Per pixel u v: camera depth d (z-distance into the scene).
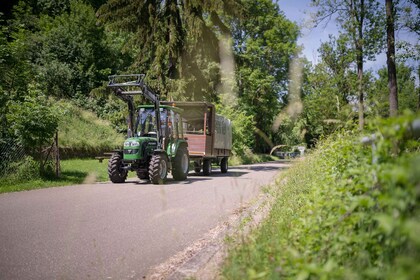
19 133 13.69
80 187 13.15
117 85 15.84
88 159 24.89
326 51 20.92
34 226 6.66
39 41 34.34
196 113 20.88
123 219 7.39
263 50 43.62
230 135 25.36
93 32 36.84
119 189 12.59
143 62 28.50
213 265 3.94
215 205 9.14
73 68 34.06
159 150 14.81
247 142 39.47
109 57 37.75
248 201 9.40
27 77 17.56
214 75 30.27
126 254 5.04
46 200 9.84
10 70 16.98
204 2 26.12
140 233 6.25
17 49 17.05
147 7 26.89
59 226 6.69
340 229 2.75
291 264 2.63
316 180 6.75
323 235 2.95
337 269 2.33
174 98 26.58
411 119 1.90
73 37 35.25
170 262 4.65
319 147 10.75
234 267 3.14
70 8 42.41
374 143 2.76
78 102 31.70
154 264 4.61
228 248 3.98
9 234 6.07
